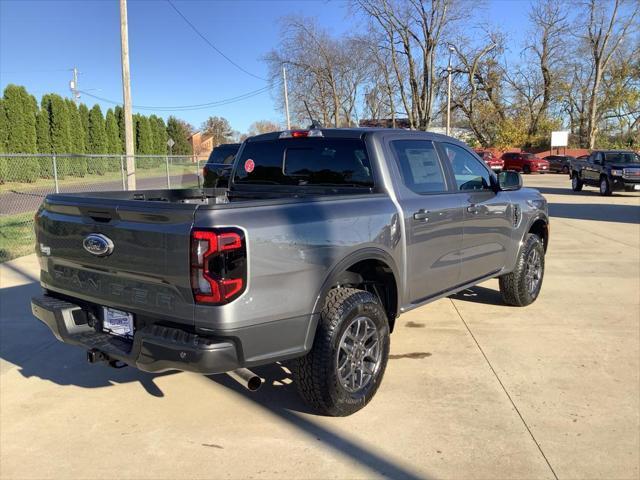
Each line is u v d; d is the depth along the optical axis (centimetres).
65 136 3266
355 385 356
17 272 774
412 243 404
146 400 383
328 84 4919
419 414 356
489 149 5394
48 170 2748
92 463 304
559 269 795
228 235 271
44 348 484
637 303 613
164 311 288
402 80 4703
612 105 5272
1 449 320
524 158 4184
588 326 532
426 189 434
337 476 290
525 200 578
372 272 394
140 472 296
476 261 498
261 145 464
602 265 823
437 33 4397
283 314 299
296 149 442
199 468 298
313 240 314
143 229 288
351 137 412
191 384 410
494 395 382
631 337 500
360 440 325
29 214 1496
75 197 340
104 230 309
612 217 1444
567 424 341
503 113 5494
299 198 328
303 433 335
